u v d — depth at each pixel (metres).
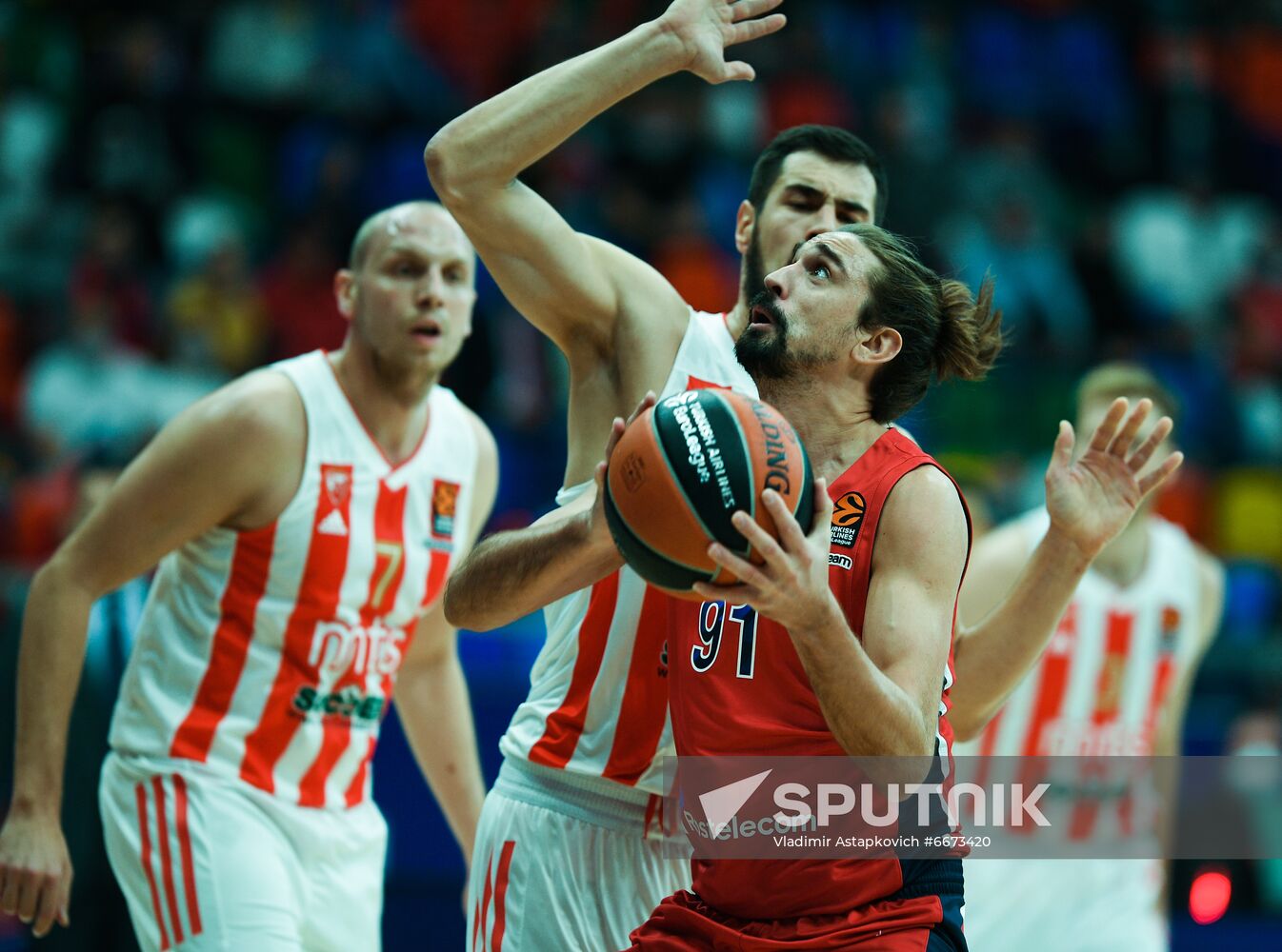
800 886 7.70
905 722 6.94
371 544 11.48
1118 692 15.38
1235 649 21.39
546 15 35.06
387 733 16.47
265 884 10.73
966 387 29.84
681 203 30.77
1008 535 14.87
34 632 10.81
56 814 10.68
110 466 20.59
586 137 31.92
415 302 11.45
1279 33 41.84
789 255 9.96
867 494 7.79
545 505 26.58
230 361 27.22
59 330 27.11
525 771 9.78
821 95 35.00
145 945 10.92
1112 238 35.31
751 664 7.82
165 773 10.94
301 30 32.84
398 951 16.22
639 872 9.61
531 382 27.50
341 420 11.47
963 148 36.25
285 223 30.69
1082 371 31.12
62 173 29.52
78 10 32.84
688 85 33.44
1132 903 15.07
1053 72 38.91
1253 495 29.11
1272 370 33.41
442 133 8.91
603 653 9.48
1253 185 38.56
